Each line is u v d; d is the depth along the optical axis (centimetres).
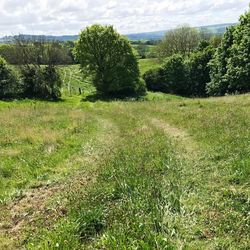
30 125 2241
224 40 6134
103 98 6512
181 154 1215
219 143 1276
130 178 921
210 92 6569
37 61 6438
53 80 6450
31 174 1176
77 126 2195
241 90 5672
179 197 812
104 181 965
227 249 604
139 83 7312
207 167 1035
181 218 713
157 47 10762
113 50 6769
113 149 1358
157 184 877
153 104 3422
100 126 2278
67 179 1078
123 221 700
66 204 839
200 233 662
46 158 1362
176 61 7919
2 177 1156
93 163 1211
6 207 898
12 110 3272
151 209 734
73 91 7669
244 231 652
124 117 2612
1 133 1923
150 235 625
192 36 10231
